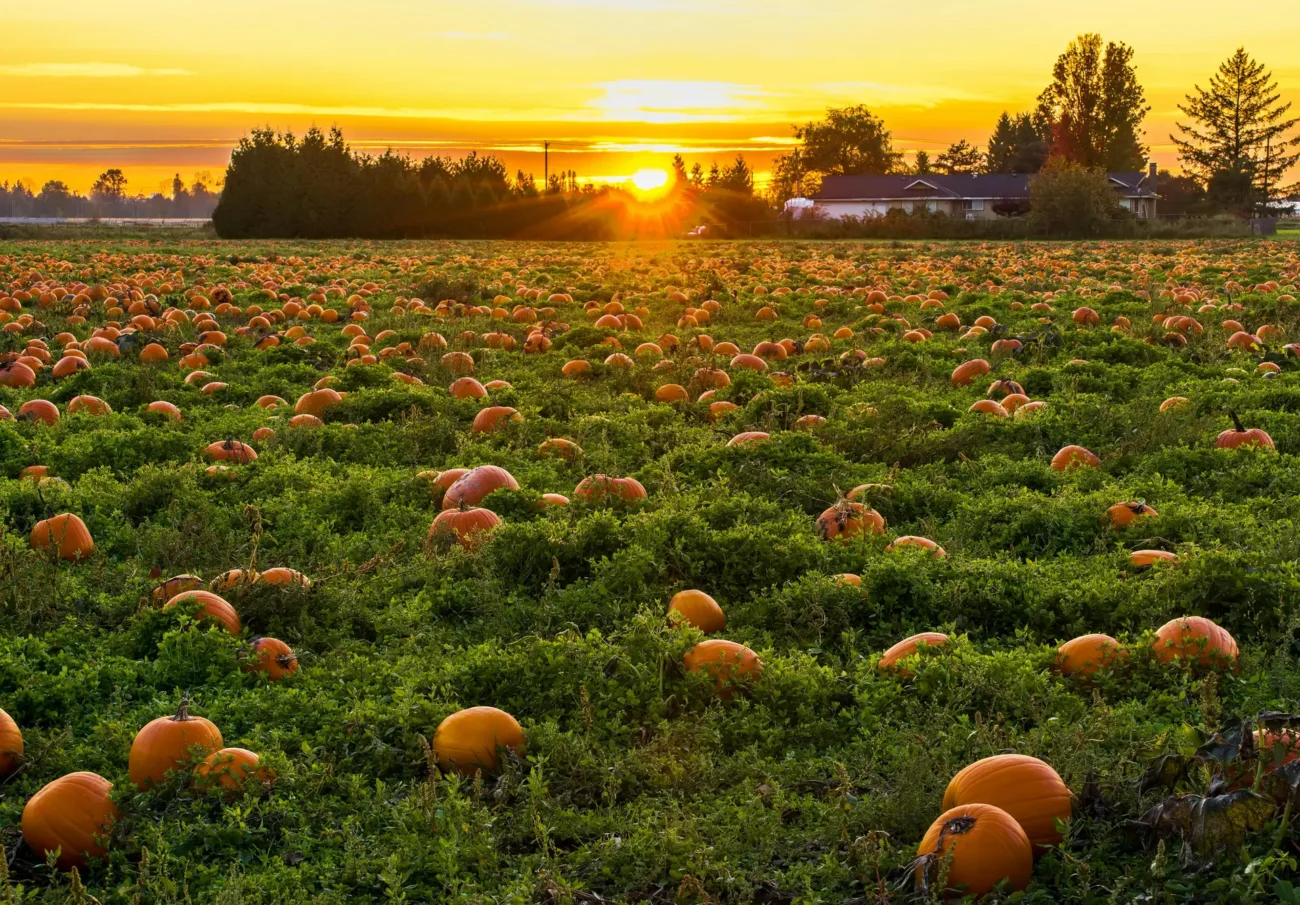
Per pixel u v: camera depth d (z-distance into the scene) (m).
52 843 5.57
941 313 24.62
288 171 76.62
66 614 8.29
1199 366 16.73
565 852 5.48
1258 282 31.53
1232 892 4.60
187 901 4.89
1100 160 107.81
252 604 8.19
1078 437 12.73
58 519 9.66
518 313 24.53
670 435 13.60
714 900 4.94
